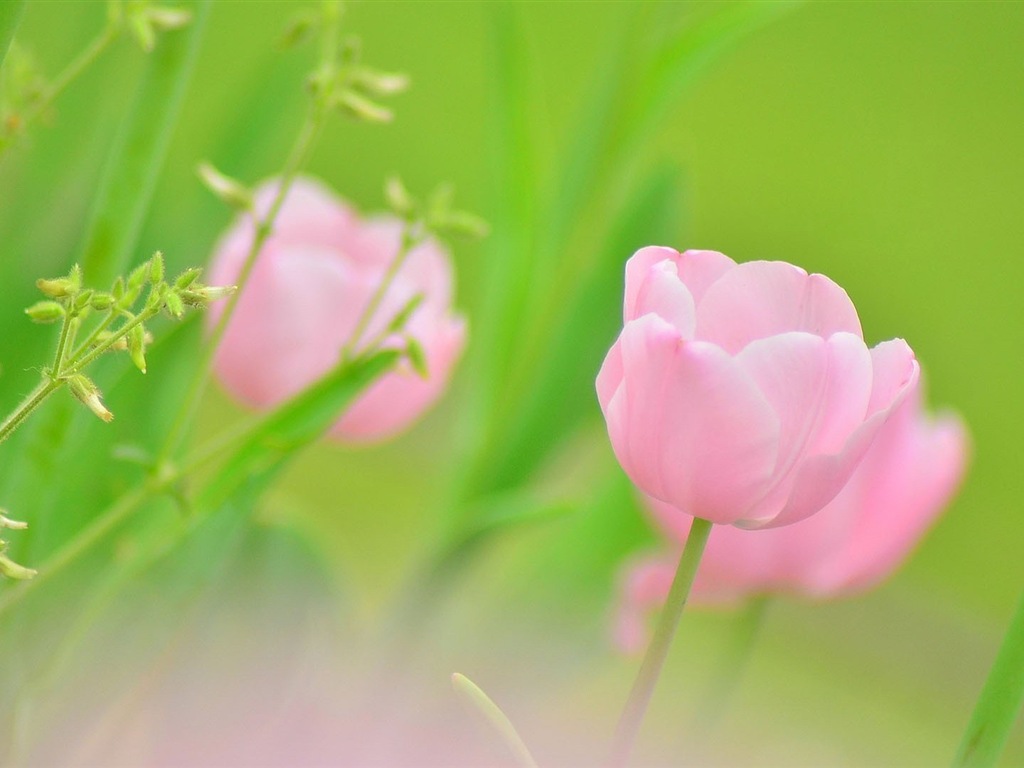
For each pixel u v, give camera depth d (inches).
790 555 47.1
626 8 51.8
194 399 43.4
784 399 39.4
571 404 53.6
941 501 47.2
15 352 46.1
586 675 51.8
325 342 47.0
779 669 84.6
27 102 42.8
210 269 48.2
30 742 44.4
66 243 46.7
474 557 48.4
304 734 46.5
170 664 44.7
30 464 43.4
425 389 47.1
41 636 44.8
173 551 45.1
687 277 40.8
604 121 52.2
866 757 71.6
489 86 54.3
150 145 42.9
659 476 39.8
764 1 49.9
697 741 47.7
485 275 55.5
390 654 48.3
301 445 43.9
